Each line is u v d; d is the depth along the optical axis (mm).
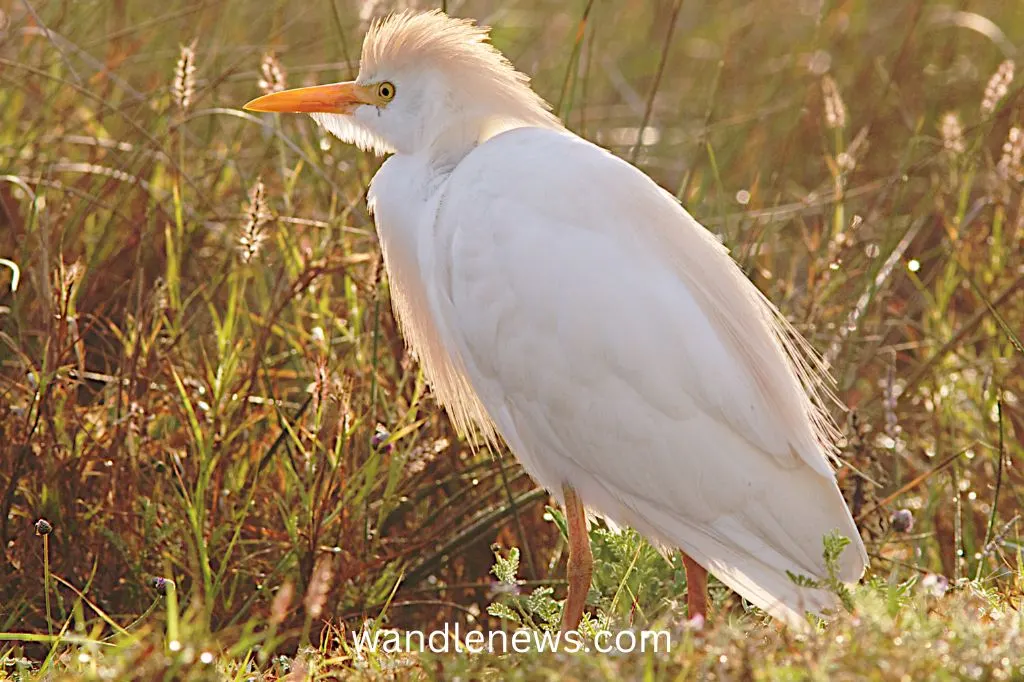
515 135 7805
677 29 16844
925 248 12812
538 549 9508
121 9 12953
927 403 10484
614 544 8016
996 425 10125
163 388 8977
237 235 9836
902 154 13703
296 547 8320
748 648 5754
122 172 10875
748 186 13703
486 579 9508
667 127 15219
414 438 8820
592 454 7293
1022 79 13750
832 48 15477
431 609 9250
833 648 5621
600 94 15539
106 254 10859
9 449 8656
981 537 9289
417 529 9094
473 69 8211
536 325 7238
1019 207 11203
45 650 8227
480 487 9602
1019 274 10867
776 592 6992
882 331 11211
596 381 7137
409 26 8352
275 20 13305
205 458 8344
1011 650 5555
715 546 7184
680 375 7020
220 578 8109
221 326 10148
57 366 8547
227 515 8562
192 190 11281
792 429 7074
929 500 9414
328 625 7707
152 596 8352
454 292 7543
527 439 7645
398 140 8453
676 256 7215
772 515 7043
